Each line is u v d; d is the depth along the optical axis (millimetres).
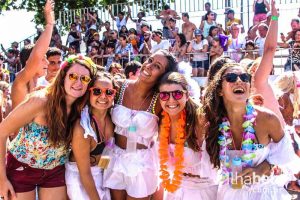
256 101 3598
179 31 13242
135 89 3674
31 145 3352
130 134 3580
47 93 3354
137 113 3586
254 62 3986
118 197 3730
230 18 12031
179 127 3416
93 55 12414
